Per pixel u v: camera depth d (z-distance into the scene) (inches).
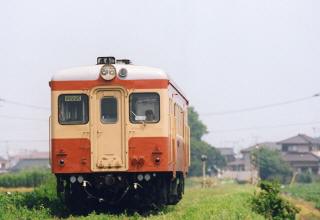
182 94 2049.7
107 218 1539.1
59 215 1708.9
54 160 1656.0
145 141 1648.6
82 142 1653.5
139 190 1755.7
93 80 1659.7
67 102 1664.6
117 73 1658.5
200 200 2208.4
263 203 2256.4
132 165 1644.9
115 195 1740.9
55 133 1658.5
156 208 1761.8
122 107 1654.8
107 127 1652.3
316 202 5413.4
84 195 1743.4
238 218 1636.3
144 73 1660.9
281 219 2225.6
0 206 1686.8
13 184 6520.7
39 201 1833.2
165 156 1646.2
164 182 1765.5
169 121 1675.7
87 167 1647.4
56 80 1665.8
